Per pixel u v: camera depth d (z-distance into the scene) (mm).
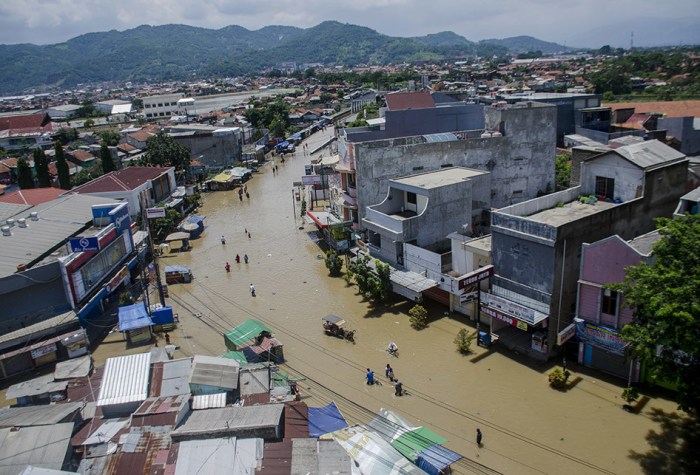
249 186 89875
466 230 43375
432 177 45031
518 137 50906
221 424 23188
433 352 33438
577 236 30391
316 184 71312
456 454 22531
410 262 40031
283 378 29312
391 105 86688
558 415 26484
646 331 22438
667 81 149500
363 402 28688
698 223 23156
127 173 70000
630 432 24875
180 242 61156
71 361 31422
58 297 37281
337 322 36625
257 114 140875
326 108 173000
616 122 88125
